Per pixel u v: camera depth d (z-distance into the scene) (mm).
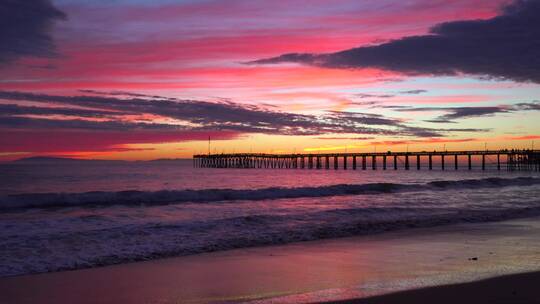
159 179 61625
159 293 7766
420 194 27797
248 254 11039
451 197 25953
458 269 9352
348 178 77250
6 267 9148
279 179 70188
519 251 11445
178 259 10406
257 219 15695
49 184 46562
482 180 38156
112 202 21297
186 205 20516
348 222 15914
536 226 16031
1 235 11719
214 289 8000
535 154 108812
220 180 62656
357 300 7207
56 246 10867
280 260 10398
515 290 7699
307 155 142000
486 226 16016
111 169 109500
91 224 14227
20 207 19531
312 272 9219
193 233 13133
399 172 115500
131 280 8586
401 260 10367
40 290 7867
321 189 27766
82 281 8469
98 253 10531
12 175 67500
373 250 11617
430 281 8336
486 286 7941
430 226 15945
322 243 12609
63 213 17625
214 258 10562
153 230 13156
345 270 9383
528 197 26172
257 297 7488
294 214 17359
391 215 17938
